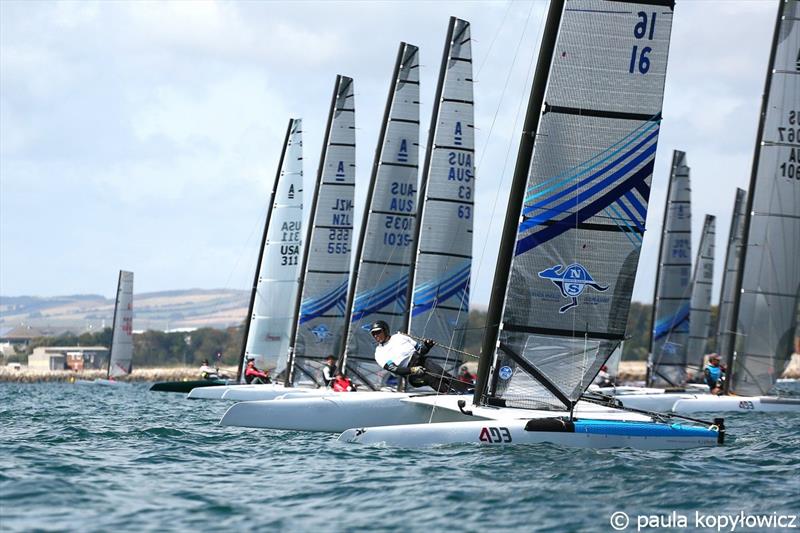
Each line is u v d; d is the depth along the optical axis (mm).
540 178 38594
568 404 38500
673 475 31578
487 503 27375
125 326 183250
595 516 26031
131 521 25094
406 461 34094
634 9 38594
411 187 75562
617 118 38656
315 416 44688
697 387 108125
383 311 74875
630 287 38656
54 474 31547
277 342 99688
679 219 109812
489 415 38281
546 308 38500
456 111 69875
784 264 70125
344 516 25812
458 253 69625
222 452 37938
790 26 69125
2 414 62469
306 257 86000
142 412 66062
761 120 70500
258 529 24344
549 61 39312
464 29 70250
